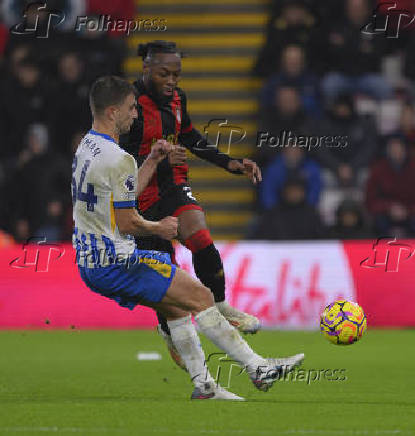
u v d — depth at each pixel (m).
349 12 57.72
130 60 63.78
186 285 23.23
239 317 27.44
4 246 53.09
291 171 54.03
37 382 29.34
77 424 20.20
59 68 59.22
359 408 22.97
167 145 23.91
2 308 49.88
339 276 48.84
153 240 27.67
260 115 56.00
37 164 56.72
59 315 49.62
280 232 53.66
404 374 31.16
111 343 42.72
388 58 58.12
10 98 58.62
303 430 19.34
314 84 55.94
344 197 54.72
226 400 24.11
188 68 64.44
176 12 65.88
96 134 22.72
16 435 18.80
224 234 60.22
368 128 56.06
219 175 60.84
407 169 54.78
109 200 22.34
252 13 66.00
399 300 48.75
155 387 27.95
